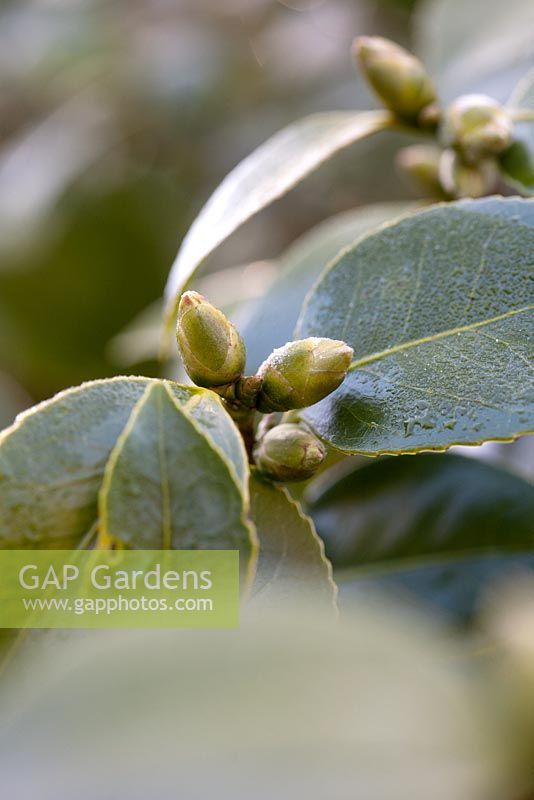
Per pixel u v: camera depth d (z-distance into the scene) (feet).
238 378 1.43
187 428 1.32
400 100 1.67
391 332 1.47
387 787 1.01
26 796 1.02
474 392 1.43
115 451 1.32
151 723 1.08
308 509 1.72
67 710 1.10
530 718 1.48
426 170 1.82
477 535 1.70
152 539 1.32
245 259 3.05
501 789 1.45
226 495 1.32
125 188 3.21
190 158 3.30
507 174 1.65
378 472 1.72
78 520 1.34
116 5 3.51
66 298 3.25
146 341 2.02
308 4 3.32
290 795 1.00
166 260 3.23
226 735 1.06
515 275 1.46
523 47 1.97
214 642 1.16
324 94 3.10
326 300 1.50
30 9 3.56
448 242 1.49
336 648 1.16
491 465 1.71
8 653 1.32
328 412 1.46
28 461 1.35
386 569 1.70
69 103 3.44
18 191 3.32
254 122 3.16
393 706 1.10
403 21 3.12
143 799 1.01
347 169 2.90
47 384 3.43
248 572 1.32
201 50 3.30
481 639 1.63
